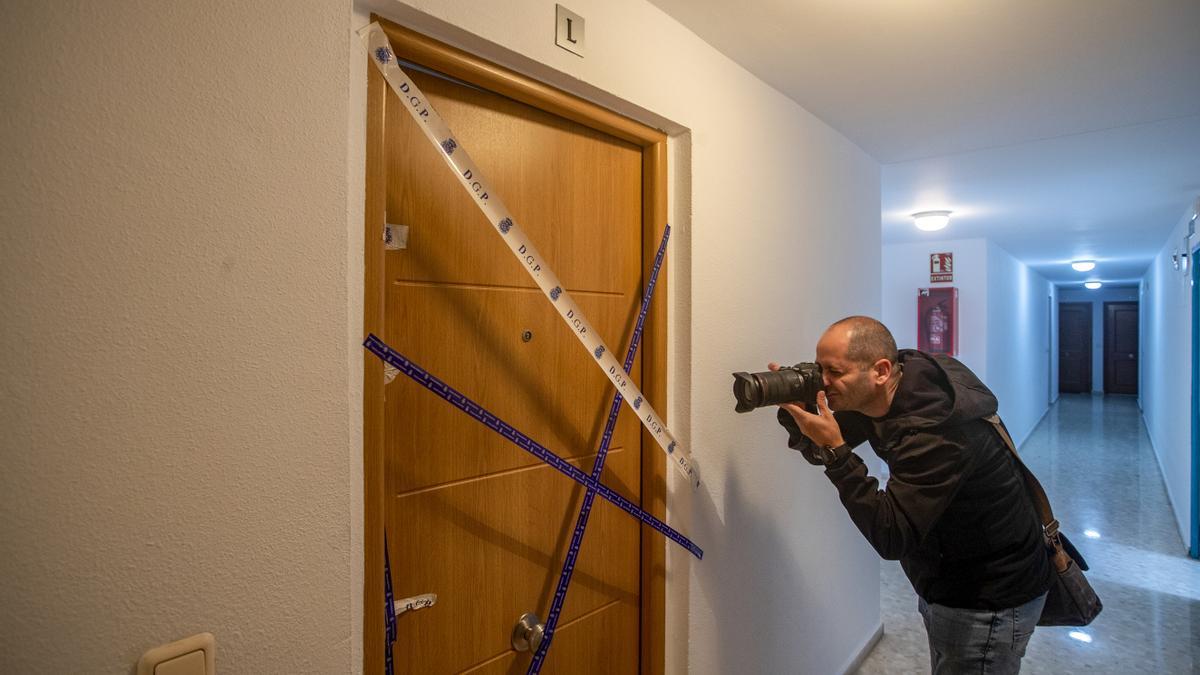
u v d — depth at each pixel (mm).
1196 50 1567
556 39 1108
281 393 742
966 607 1394
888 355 1312
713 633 1550
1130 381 11359
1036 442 6926
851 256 2379
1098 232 4812
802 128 2002
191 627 668
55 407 580
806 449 1416
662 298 1443
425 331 1020
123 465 620
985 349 5129
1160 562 3354
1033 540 1400
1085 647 2479
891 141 2391
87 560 599
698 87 1490
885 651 2521
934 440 1237
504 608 1155
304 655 768
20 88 559
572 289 1281
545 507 1231
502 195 1142
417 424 1010
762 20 1414
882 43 1542
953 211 3961
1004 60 1638
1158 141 2379
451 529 1063
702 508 1499
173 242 652
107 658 612
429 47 954
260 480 724
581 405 1312
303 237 762
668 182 1482
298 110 757
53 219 578
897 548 1202
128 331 622
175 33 652
